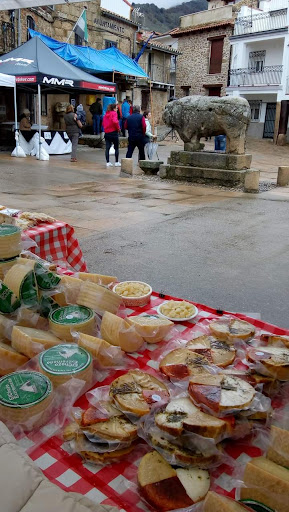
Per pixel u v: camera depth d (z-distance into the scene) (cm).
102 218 721
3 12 1742
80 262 367
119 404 129
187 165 1169
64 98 2261
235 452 124
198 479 111
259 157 2130
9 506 94
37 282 182
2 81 1333
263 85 2869
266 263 534
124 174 1215
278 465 109
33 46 1477
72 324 165
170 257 542
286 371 144
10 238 187
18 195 872
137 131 1302
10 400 128
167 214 773
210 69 3478
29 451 122
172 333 187
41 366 142
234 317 203
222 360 159
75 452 123
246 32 3045
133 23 2788
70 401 137
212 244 604
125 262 516
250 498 105
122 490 112
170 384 147
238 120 1080
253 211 823
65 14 2244
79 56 1991
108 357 157
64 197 881
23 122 1600
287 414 131
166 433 118
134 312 210
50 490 97
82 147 1997
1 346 153
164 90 3303
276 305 417
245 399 125
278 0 2956
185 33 3531
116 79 2373
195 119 1130
